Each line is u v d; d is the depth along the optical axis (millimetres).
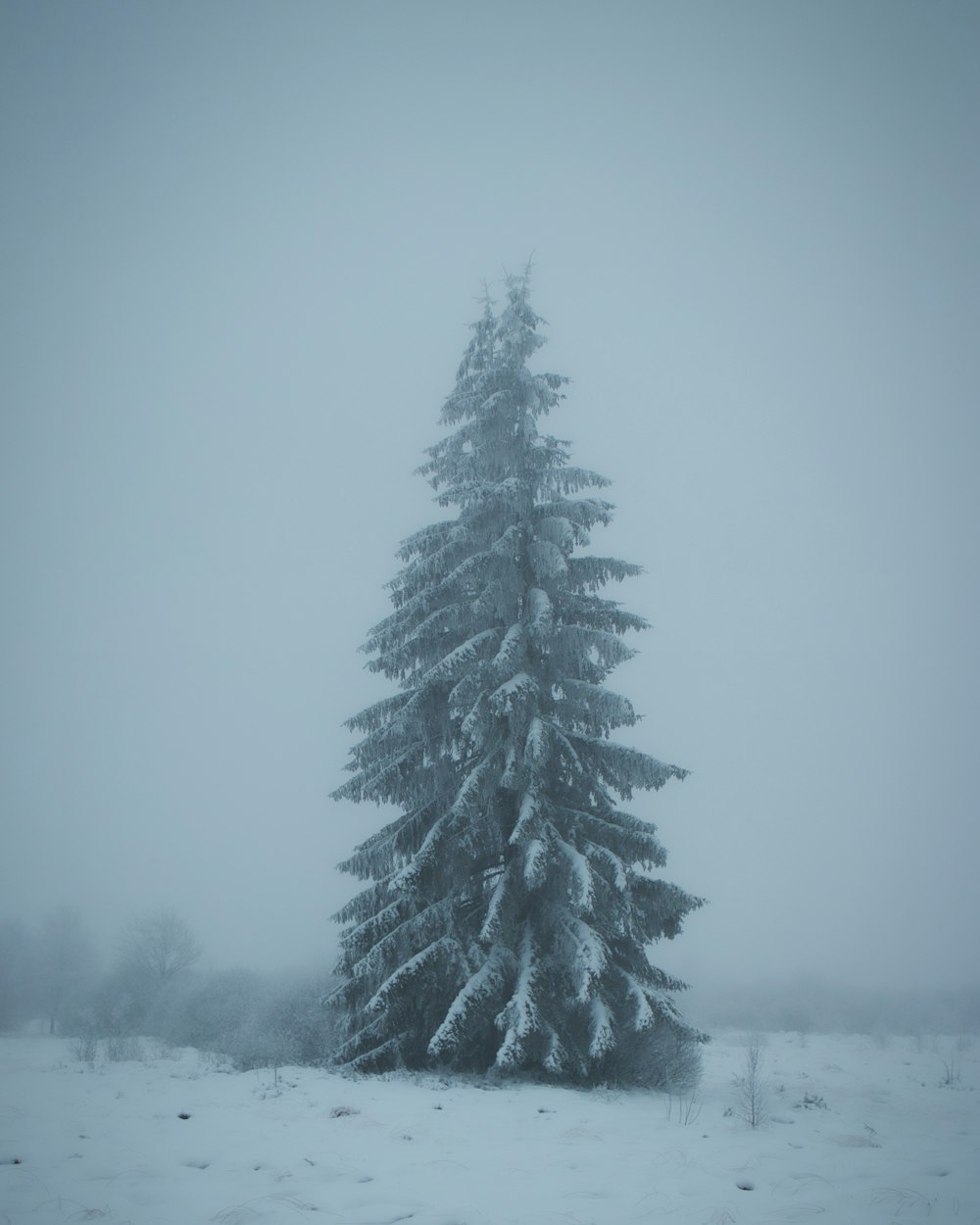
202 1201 6027
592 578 15516
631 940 13891
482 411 15930
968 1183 6797
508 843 13430
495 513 15609
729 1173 7039
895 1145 8398
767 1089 12344
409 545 16188
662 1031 13117
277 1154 7453
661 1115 9961
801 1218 5785
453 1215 5742
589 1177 6852
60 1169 6879
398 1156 7465
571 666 15188
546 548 14750
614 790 15016
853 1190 6543
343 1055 13695
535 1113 9883
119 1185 6402
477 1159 7438
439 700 14633
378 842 15023
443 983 13305
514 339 15961
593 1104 10617
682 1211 5883
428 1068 13367
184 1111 9484
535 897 13961
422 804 15055
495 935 12859
